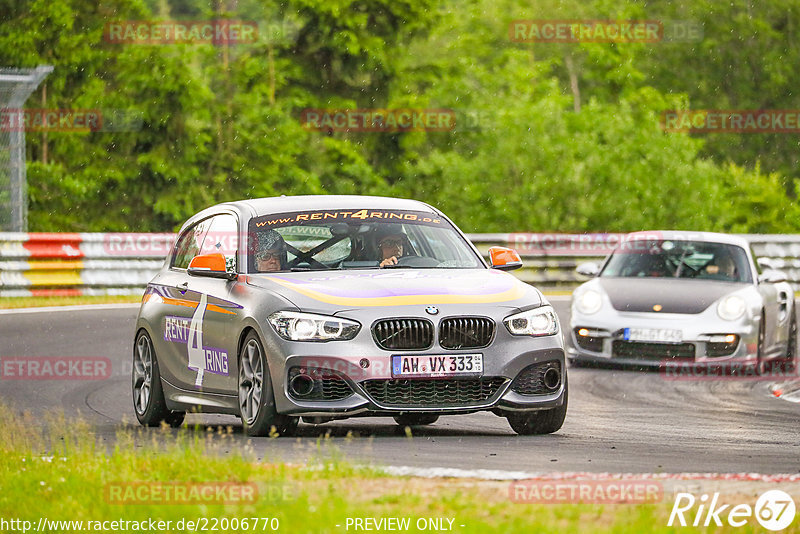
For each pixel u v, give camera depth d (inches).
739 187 6358.3
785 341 2156.7
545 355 1233.4
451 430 1342.3
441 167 5359.3
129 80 5300.2
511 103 5442.9
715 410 1558.8
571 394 1707.7
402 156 6063.0
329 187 5713.6
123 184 5251.0
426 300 1208.2
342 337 1181.1
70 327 2400.3
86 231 5118.1
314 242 1322.6
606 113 5605.3
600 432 1323.8
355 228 1343.5
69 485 878.4
